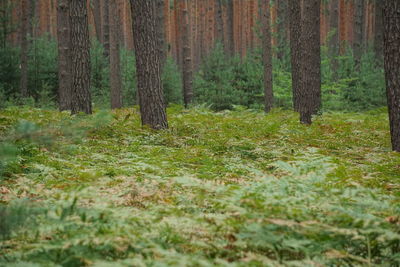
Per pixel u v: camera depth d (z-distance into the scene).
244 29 50.22
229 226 3.49
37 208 3.15
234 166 6.80
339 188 4.35
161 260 2.77
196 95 25.28
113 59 22.36
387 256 3.16
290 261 2.95
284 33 26.06
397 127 8.53
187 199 4.63
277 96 23.23
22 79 25.06
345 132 11.87
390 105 8.57
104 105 22.86
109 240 3.10
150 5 11.68
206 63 26.08
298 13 17.89
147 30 11.62
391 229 3.26
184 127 11.68
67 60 19.62
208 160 7.32
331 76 24.44
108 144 8.77
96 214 3.39
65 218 3.39
